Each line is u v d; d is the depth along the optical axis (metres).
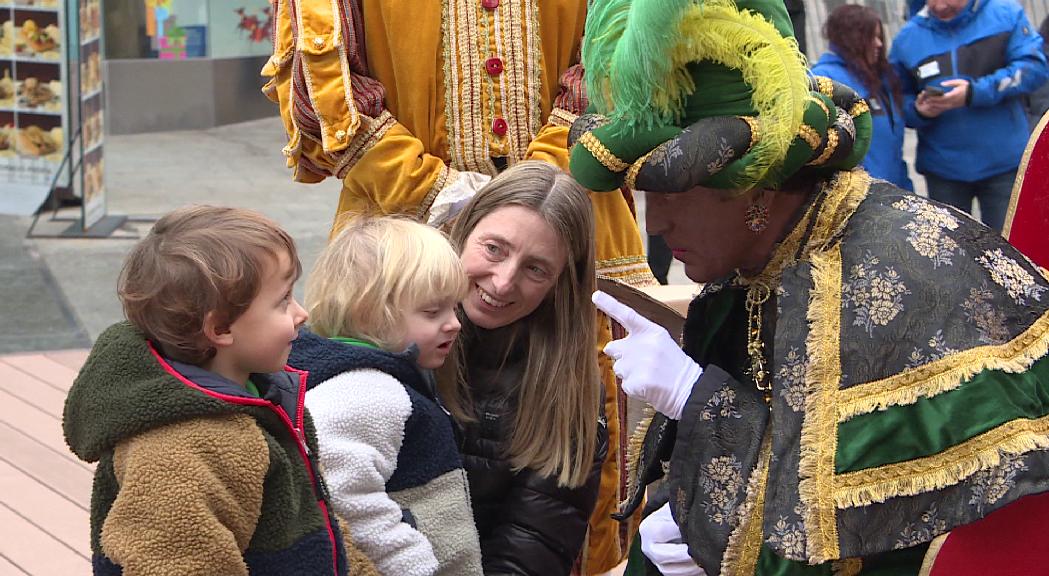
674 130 1.64
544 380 2.27
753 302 1.79
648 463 1.97
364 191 2.86
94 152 7.33
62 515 3.62
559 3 2.89
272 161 9.98
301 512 1.71
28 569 3.28
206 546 1.56
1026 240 1.89
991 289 1.57
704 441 1.72
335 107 2.78
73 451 1.70
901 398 1.54
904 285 1.58
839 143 1.70
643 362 1.83
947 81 5.29
